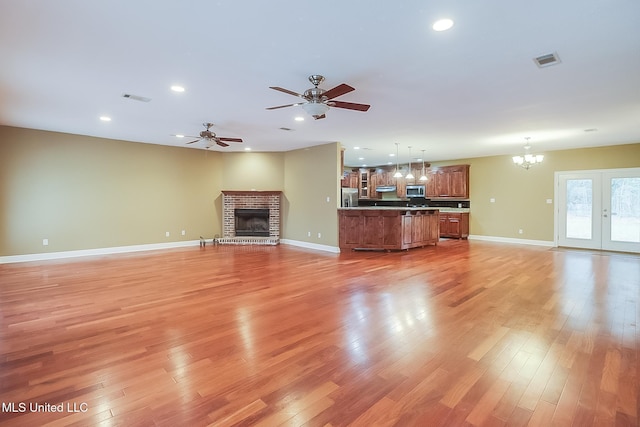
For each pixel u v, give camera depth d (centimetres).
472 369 226
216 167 857
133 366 229
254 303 364
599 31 248
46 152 616
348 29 246
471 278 480
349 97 405
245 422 172
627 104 431
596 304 362
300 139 693
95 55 290
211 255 675
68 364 232
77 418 175
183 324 305
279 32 251
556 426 168
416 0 209
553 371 223
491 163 912
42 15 227
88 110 468
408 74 332
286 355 246
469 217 955
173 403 188
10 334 281
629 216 714
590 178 760
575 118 502
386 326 301
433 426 169
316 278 480
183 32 251
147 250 736
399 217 713
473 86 366
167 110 468
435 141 703
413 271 527
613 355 246
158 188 760
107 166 688
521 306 355
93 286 432
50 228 625
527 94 393
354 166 1195
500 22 236
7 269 531
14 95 401
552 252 716
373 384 208
